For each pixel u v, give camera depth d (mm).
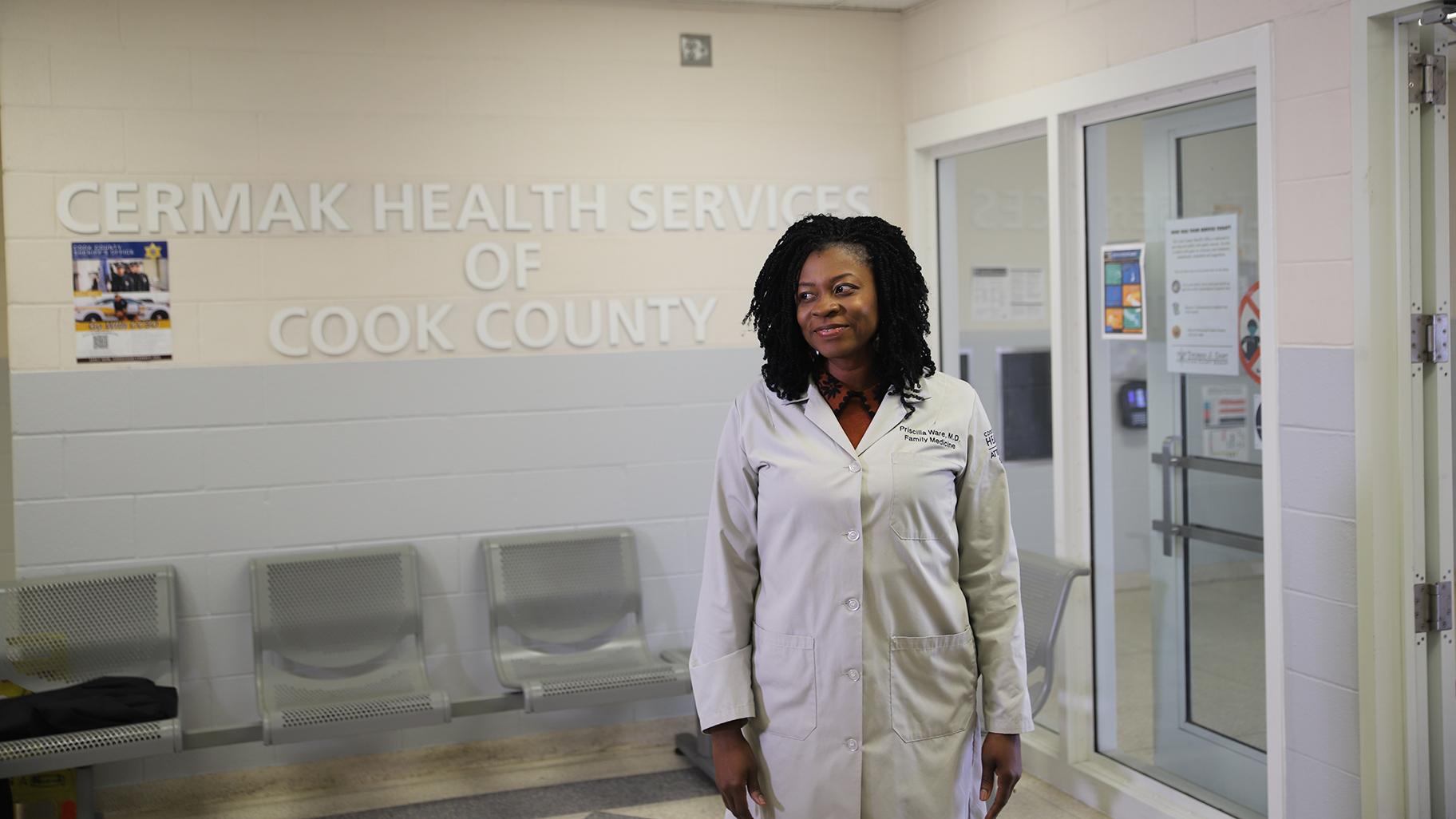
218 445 4137
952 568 2072
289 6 4152
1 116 3910
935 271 4832
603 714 4598
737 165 4664
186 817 4059
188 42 4059
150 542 4086
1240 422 3428
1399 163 2900
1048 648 3695
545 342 4461
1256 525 3406
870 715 1996
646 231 4566
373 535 4301
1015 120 4172
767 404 2109
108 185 4004
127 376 4047
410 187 4293
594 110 4488
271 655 4105
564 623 4387
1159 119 3648
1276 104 3137
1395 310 2926
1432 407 2965
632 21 4516
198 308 4102
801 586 2004
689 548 4656
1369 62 2873
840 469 1992
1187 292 3584
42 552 3992
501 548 4367
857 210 4828
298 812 4082
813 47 4738
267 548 4195
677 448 4633
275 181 4160
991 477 2104
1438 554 2984
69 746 3414
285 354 4191
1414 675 2982
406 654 4250
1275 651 3225
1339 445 3006
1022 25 4117
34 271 3953
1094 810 3924
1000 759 2059
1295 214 3098
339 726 3686
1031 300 4859
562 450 4496
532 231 4434
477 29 4344
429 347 4340
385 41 4254
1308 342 3080
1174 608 3719
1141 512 3818
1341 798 3062
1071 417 4031
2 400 4469
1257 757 3443
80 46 3959
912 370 2041
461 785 4293
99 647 3938
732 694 2053
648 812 4016
